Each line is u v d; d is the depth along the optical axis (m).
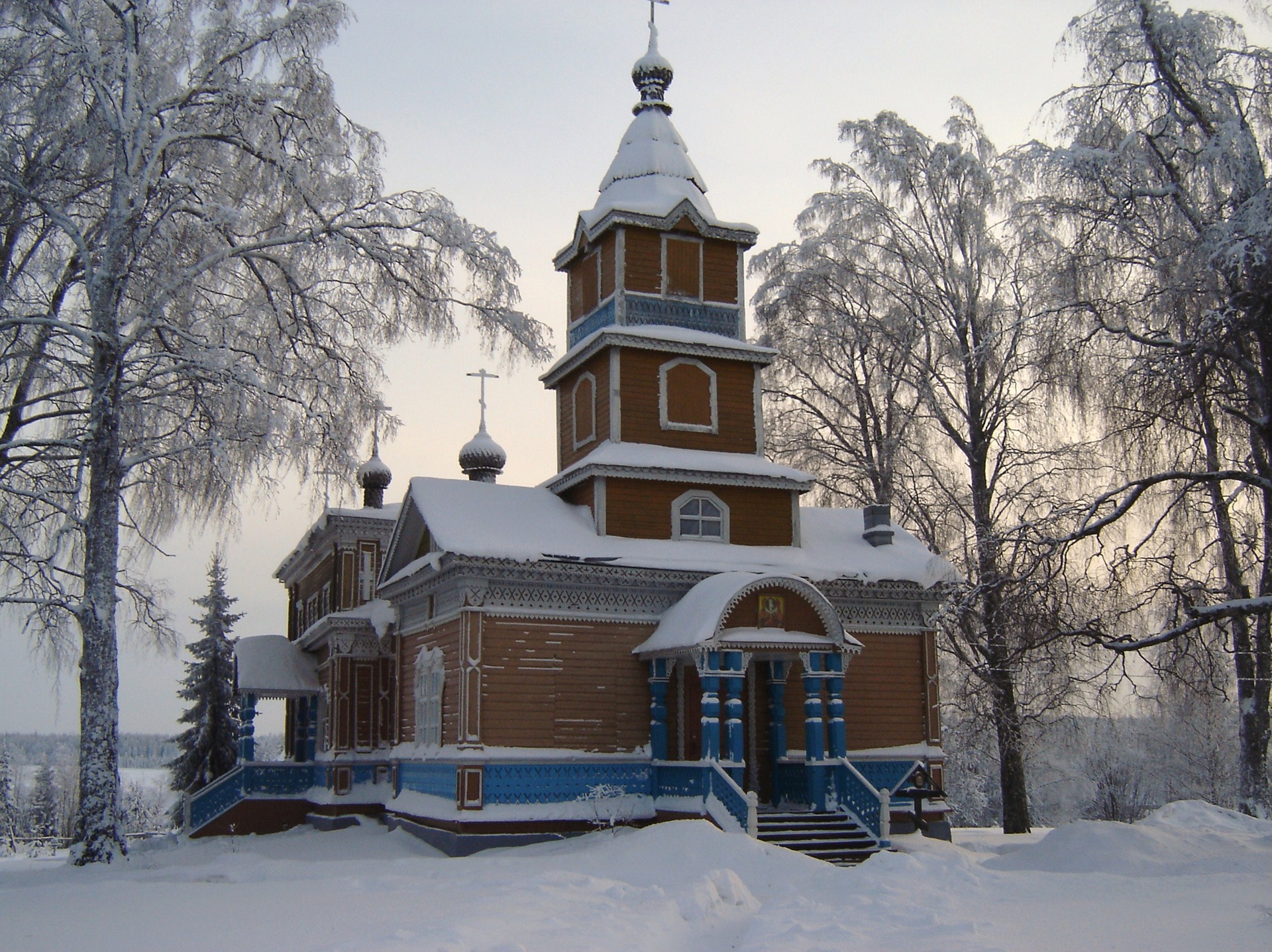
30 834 68.88
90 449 21.48
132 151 21.23
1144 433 22.66
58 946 11.68
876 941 12.48
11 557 21.64
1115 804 37.22
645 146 28.45
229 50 22.66
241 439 21.30
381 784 29.34
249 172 23.81
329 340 24.47
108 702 21.02
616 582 23.67
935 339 32.28
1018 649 23.14
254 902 14.69
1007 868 20.25
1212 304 20.53
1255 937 11.91
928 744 25.52
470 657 22.12
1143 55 21.45
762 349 26.94
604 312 27.09
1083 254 21.89
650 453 25.42
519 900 14.13
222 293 23.47
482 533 22.95
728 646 21.36
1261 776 27.25
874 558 26.47
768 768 24.30
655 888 15.52
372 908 14.06
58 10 21.81
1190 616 21.03
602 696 23.17
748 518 26.05
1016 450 30.50
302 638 34.59
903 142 32.09
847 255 32.84
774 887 16.67
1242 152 19.25
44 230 22.83
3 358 21.33
